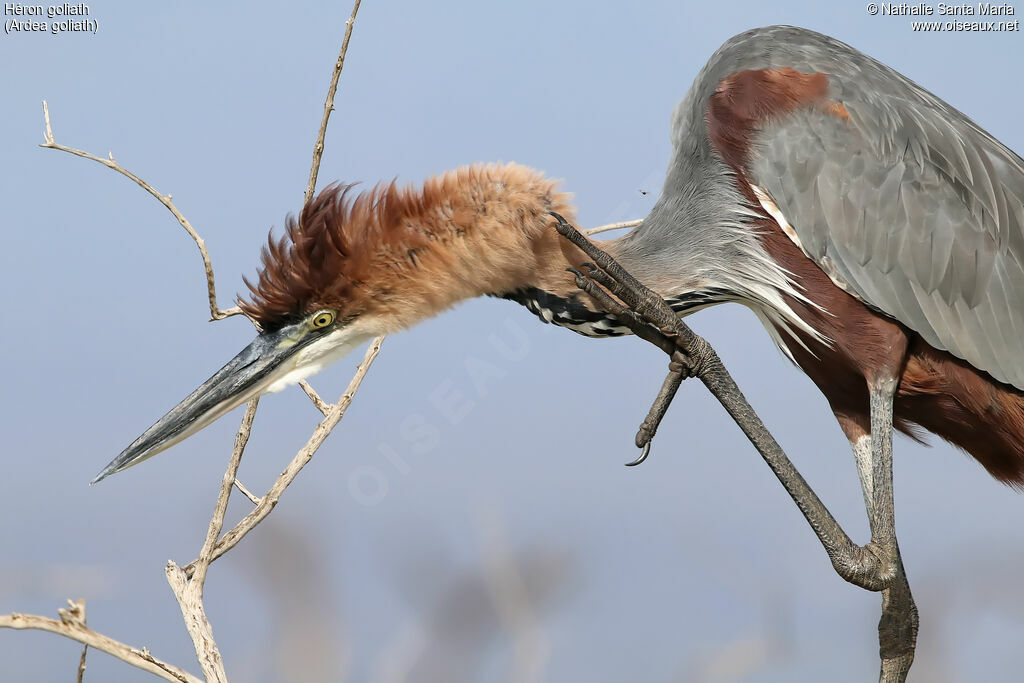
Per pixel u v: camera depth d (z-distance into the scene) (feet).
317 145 32.71
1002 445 34.86
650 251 33.58
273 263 33.09
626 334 32.78
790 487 31.19
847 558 31.30
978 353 33.37
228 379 33.17
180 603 29.81
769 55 34.35
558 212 32.12
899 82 35.12
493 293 32.86
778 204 32.96
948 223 33.24
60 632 26.35
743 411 31.01
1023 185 34.91
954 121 35.24
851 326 33.32
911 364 33.96
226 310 33.37
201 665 29.09
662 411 30.91
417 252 32.24
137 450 33.19
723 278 33.73
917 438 36.37
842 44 35.65
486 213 31.89
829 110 33.30
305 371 33.19
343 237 32.37
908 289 32.99
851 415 35.53
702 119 33.96
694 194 33.73
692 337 30.66
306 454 31.50
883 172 33.06
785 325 34.32
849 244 32.83
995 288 33.58
